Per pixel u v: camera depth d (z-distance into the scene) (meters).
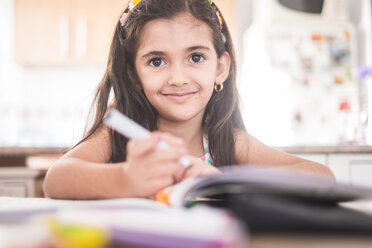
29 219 0.33
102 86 1.09
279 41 2.59
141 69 0.90
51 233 0.22
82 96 3.28
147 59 0.88
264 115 2.58
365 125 2.27
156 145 0.47
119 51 1.02
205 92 0.90
